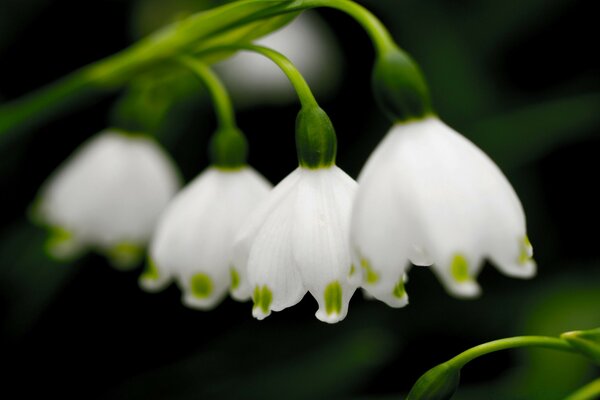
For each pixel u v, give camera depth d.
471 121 0.29
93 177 0.25
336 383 0.27
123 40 0.32
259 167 0.31
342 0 0.18
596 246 0.30
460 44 0.30
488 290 0.29
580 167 0.30
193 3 0.31
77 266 0.29
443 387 0.18
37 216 0.26
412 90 0.17
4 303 0.29
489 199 0.17
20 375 0.29
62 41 0.32
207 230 0.20
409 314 0.29
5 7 0.31
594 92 0.31
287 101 0.30
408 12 0.30
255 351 0.28
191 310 0.30
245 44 0.19
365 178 0.17
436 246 0.17
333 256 0.17
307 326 0.29
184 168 0.30
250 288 0.18
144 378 0.29
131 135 0.25
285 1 0.19
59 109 0.27
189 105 0.30
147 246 0.26
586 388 0.18
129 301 0.30
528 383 0.26
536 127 0.29
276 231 0.18
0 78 0.32
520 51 0.31
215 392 0.28
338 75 0.31
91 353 0.30
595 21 0.31
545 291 0.28
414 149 0.17
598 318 0.26
